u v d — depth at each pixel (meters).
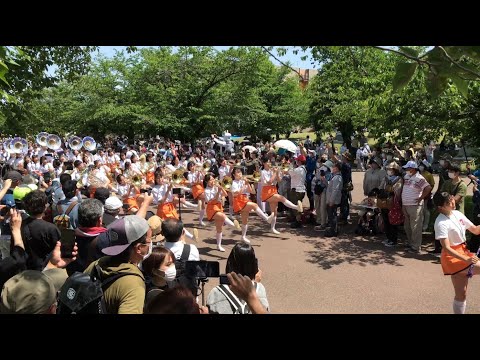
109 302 2.56
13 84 7.82
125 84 27.22
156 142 24.09
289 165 12.09
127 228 2.78
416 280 7.07
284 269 7.76
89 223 3.99
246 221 9.71
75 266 4.09
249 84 24.73
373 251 8.80
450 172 8.62
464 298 5.05
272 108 31.72
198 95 24.11
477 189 9.02
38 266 4.10
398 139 10.87
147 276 3.34
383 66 11.00
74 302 2.29
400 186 8.80
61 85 31.83
